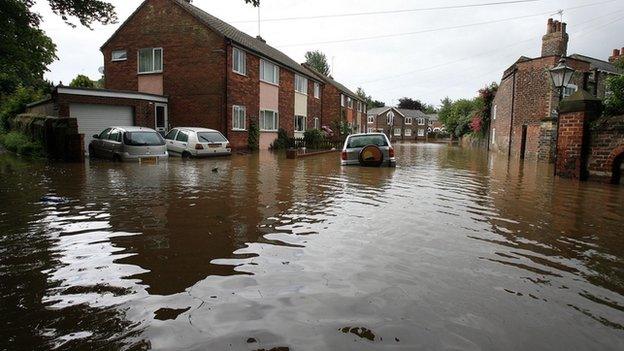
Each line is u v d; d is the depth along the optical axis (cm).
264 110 2652
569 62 2328
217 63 2172
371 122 8781
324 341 254
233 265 391
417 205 712
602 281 359
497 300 317
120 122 2002
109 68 2394
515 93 2450
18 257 414
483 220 593
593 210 672
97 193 806
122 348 247
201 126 2219
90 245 455
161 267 385
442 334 264
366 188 924
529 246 462
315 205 701
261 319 283
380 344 251
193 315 289
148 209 652
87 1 1427
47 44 2461
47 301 312
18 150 1747
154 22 2270
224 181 1011
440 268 387
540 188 945
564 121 1127
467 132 4706
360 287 339
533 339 260
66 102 1797
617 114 1034
